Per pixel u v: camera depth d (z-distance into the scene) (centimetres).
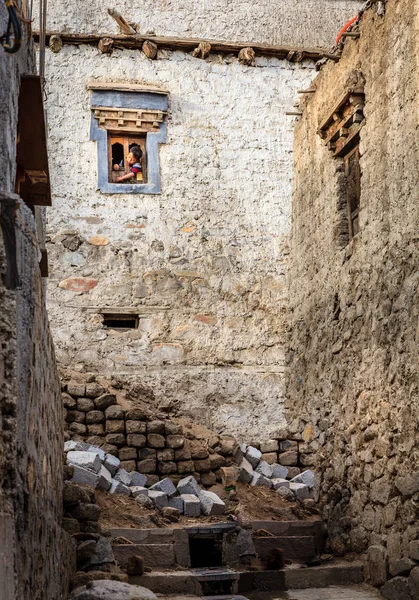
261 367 998
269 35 1088
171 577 670
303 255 971
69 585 583
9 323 319
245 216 1038
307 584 701
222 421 971
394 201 700
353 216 835
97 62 1048
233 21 1084
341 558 761
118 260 1004
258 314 1014
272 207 1045
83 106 1034
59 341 970
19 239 332
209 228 1029
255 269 1025
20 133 495
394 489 668
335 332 836
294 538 781
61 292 984
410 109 678
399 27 709
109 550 655
